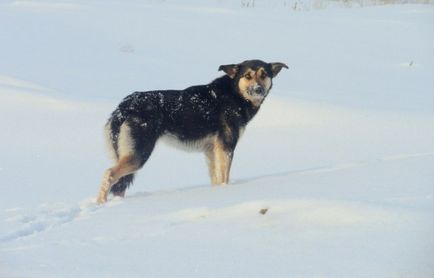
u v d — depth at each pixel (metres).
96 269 5.28
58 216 8.11
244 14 34.91
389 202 6.60
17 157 12.65
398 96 20.42
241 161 13.14
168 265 5.32
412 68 25.36
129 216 7.48
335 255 5.23
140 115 10.01
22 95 17.23
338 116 16.84
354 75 23.64
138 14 32.56
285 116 16.88
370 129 15.70
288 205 6.62
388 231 5.66
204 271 5.10
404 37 30.78
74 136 14.55
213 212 7.01
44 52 23.69
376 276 4.70
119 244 6.16
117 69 22.17
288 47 27.75
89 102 17.30
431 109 18.38
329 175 8.77
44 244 6.38
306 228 6.02
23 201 9.30
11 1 35.00
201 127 10.48
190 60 24.33
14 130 14.71
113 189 9.90
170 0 38.31
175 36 28.31
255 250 5.56
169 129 10.30
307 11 37.19
